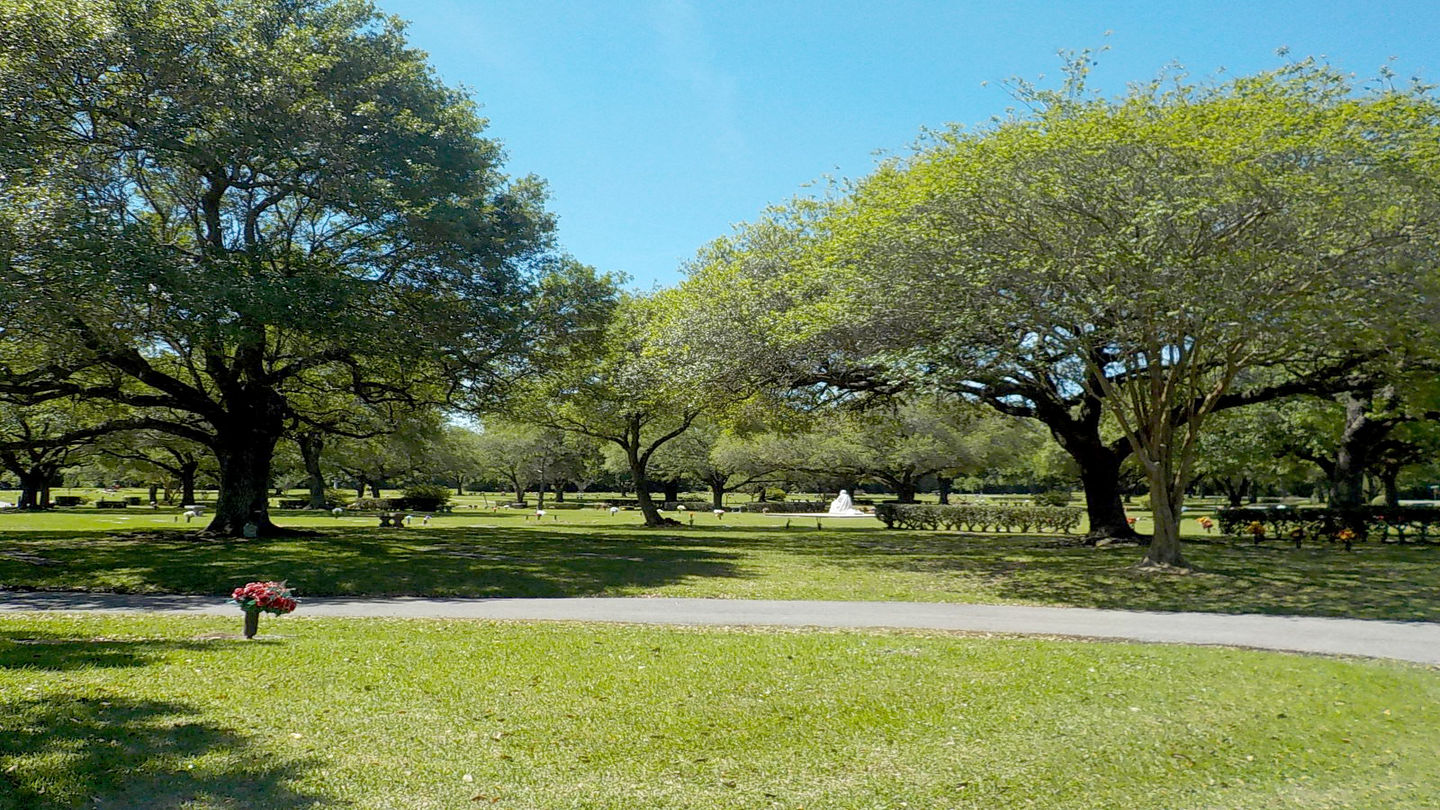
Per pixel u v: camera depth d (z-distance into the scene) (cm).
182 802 539
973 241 1633
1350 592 1562
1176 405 2255
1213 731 732
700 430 5250
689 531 3453
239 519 2473
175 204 2316
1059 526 3475
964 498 7488
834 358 2273
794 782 614
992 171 1603
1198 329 1508
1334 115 1455
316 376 2625
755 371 2348
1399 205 1472
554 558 2073
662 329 2670
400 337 2016
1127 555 2242
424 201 2133
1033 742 697
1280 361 1859
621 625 1214
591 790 591
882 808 577
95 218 1661
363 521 3947
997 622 1268
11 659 877
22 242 1523
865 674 891
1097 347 1820
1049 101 1734
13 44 1577
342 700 765
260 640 1048
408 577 1675
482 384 2550
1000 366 1694
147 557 1886
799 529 3662
